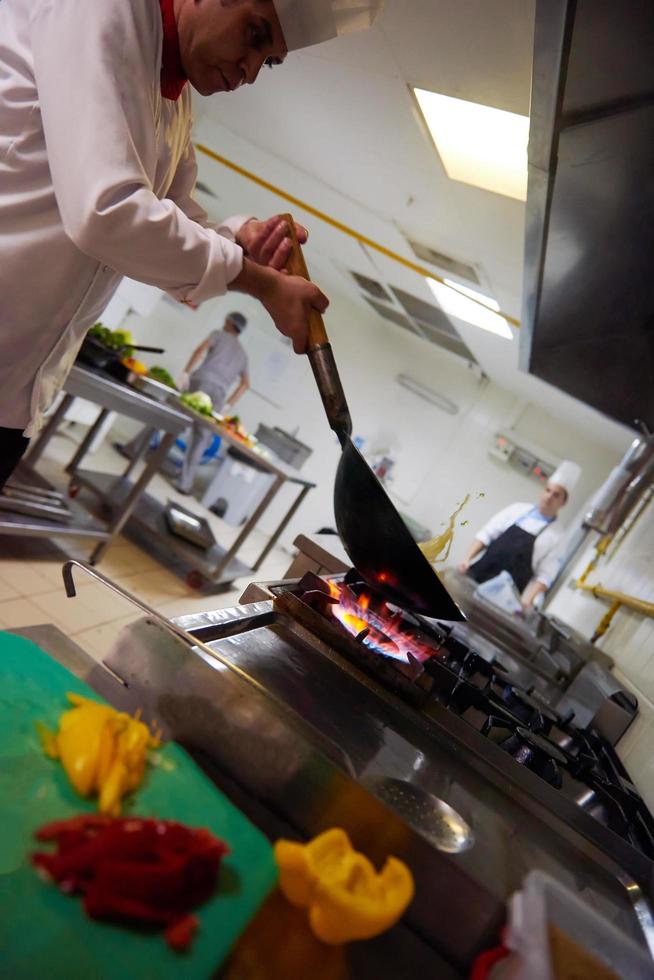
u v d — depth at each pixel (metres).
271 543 4.25
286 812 0.62
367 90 2.19
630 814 1.14
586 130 0.91
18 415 1.11
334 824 0.61
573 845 0.85
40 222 0.90
